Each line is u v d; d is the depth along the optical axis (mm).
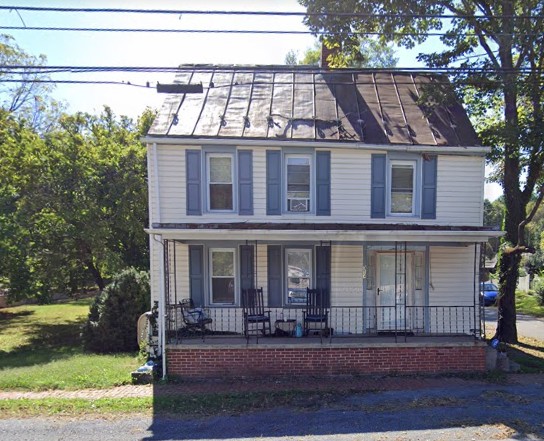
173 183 10523
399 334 10477
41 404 7480
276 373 9164
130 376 9023
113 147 18156
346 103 11945
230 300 10789
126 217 17062
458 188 10828
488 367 9438
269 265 10734
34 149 17109
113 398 7859
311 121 11109
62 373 9352
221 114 11188
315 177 10641
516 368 9523
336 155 10672
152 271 10555
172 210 10539
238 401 7621
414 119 11516
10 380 8836
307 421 6688
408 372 9258
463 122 11586
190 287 10633
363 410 7113
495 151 12750
